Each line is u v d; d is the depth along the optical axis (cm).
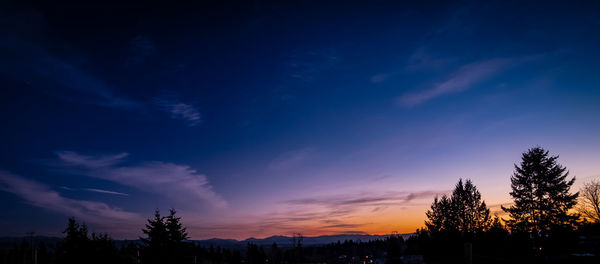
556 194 3466
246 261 13188
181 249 3862
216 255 12200
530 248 3138
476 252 3269
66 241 3541
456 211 4519
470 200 4428
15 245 8631
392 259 4594
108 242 3562
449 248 3731
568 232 3186
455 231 3894
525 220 3566
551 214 3406
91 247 3466
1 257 8250
